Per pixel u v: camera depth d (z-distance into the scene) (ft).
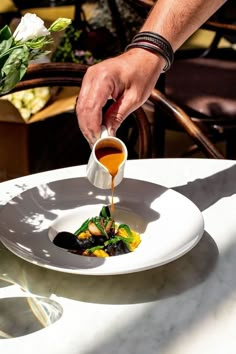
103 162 3.31
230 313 2.85
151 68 3.62
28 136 7.36
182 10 3.72
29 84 4.90
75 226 3.53
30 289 3.01
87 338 2.68
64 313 2.84
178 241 3.19
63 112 7.28
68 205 3.59
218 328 2.75
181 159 4.31
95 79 3.43
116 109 3.54
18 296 2.96
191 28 3.83
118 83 3.50
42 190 3.62
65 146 7.59
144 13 7.14
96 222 3.30
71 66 4.94
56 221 3.46
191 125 4.87
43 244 3.19
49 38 2.91
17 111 7.20
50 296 2.96
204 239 3.42
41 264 2.96
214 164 4.25
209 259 3.24
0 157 7.54
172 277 3.09
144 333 2.72
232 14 10.05
